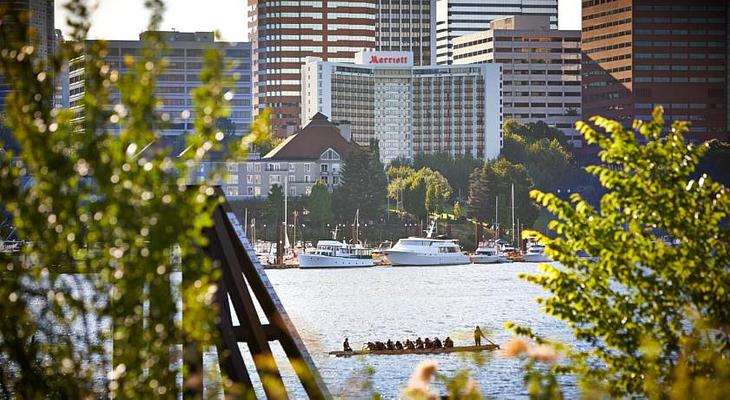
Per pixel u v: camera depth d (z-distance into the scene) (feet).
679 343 107.86
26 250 75.72
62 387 77.92
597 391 90.38
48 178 74.84
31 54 76.89
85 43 76.59
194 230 74.13
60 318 76.13
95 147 74.54
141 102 74.69
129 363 73.77
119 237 73.61
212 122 74.08
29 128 75.00
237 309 111.14
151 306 73.77
